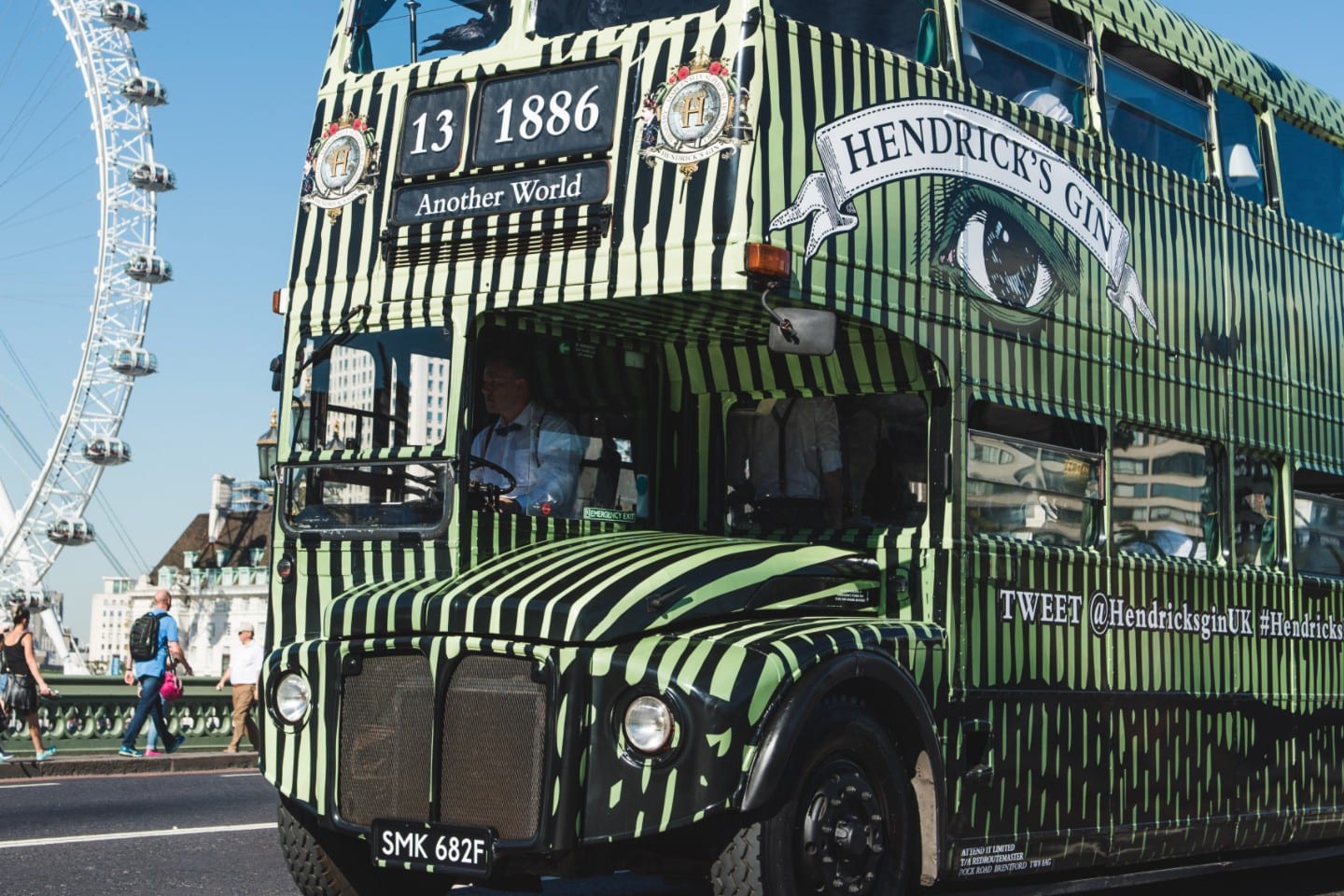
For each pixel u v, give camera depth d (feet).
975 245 23.86
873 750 20.65
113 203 215.92
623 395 23.91
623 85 21.86
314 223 24.22
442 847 19.44
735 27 21.13
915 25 23.45
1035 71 25.89
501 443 22.38
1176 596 27.53
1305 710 30.76
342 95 24.44
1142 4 29.04
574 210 21.85
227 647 319.06
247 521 331.77
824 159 21.57
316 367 23.70
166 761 61.16
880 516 23.32
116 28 215.31
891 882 20.80
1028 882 24.14
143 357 218.18
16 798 44.70
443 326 22.59
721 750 18.52
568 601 19.39
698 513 24.43
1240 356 30.01
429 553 21.85
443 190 23.09
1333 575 32.30
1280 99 32.27
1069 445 25.46
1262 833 29.22
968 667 22.84
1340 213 34.09
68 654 237.66
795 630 19.98
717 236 20.71
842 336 23.02
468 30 23.59
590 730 18.95
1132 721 26.17
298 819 21.76
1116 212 27.12
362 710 20.30
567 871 19.11
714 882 19.34
